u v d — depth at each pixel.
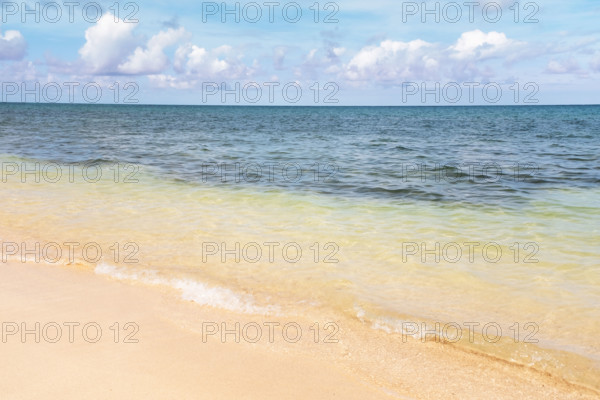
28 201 10.55
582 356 4.36
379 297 5.62
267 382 3.93
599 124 54.25
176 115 93.25
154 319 5.04
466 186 13.05
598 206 10.27
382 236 8.02
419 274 6.33
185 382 3.88
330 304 5.46
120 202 10.60
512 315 5.16
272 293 5.75
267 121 64.50
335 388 3.89
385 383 3.98
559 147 25.41
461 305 5.41
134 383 3.84
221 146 25.31
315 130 42.28
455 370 4.20
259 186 12.89
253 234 8.13
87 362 4.13
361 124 55.75
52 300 5.46
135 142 26.94
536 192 12.09
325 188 12.66
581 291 5.74
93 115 80.75
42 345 4.40
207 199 11.05
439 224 8.84
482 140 30.56
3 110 104.19
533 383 4.01
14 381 3.81
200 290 5.80
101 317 5.05
